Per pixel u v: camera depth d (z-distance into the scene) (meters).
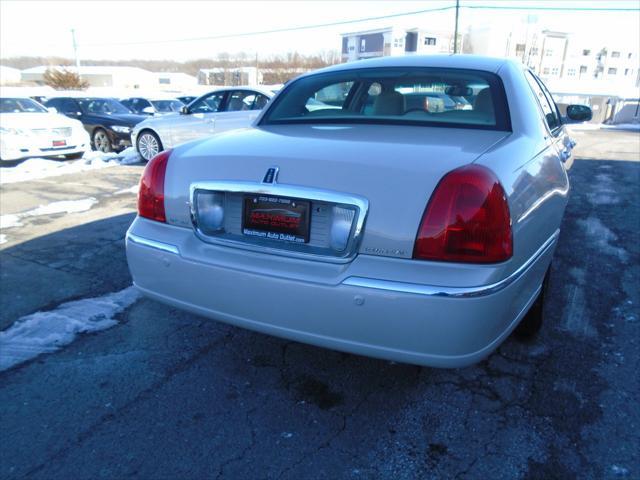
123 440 2.28
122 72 75.38
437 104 2.87
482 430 2.34
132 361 2.90
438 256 1.91
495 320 1.99
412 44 70.81
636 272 4.26
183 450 2.22
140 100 17.94
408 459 2.17
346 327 2.05
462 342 1.93
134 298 3.69
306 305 2.10
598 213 6.39
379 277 1.96
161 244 2.46
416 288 1.90
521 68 3.24
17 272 4.16
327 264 2.09
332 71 3.33
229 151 2.40
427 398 2.58
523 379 2.73
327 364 2.90
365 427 2.37
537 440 2.27
